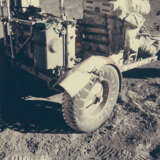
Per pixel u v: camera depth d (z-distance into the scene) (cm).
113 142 383
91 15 473
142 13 518
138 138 392
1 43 630
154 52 587
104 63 387
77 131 410
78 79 358
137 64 539
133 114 455
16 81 573
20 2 549
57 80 408
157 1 1446
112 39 462
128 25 468
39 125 423
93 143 381
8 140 383
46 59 400
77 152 362
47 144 377
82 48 497
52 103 491
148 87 563
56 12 1189
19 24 473
